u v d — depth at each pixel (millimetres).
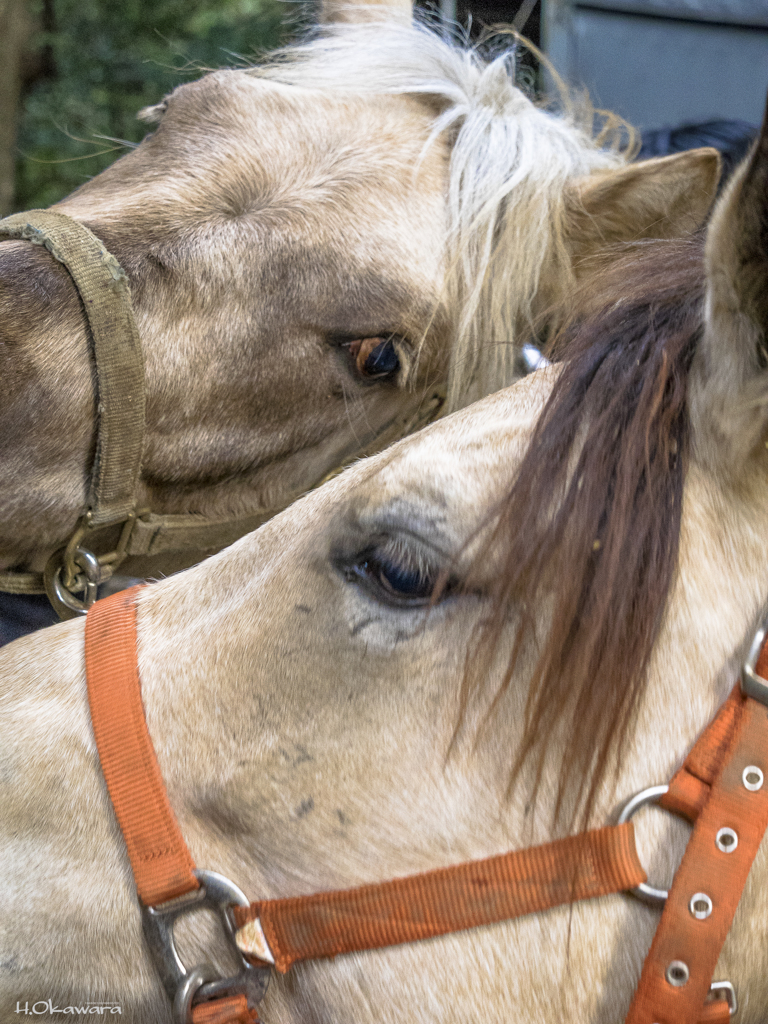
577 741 786
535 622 804
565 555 776
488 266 1499
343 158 1504
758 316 719
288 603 887
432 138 1532
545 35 3207
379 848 838
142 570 1625
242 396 1454
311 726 857
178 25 5027
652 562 771
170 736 905
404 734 834
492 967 821
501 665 815
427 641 829
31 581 1496
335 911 846
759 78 3467
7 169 3613
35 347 1313
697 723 796
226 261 1411
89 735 927
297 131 1520
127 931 899
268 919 866
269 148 1500
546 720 798
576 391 814
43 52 4785
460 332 1480
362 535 850
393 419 1592
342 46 1685
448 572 797
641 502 778
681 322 825
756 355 734
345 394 1509
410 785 833
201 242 1411
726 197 735
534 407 872
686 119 3445
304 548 903
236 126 1522
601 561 772
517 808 819
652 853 796
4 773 926
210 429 1459
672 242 1043
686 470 795
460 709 804
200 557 1649
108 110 4941
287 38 2197
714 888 764
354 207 1463
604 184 1473
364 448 1595
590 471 782
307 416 1509
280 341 1443
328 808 848
